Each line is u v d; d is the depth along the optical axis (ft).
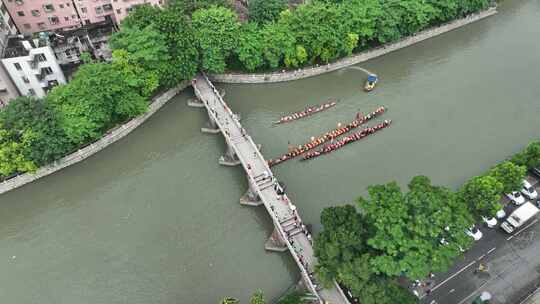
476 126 294.46
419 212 168.96
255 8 324.19
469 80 334.85
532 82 331.57
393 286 168.25
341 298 196.24
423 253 160.97
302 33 310.65
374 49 351.25
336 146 278.05
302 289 206.80
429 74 341.62
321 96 321.73
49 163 259.80
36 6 314.55
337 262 176.04
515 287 203.82
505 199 241.96
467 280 206.90
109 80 262.26
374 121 298.56
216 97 306.76
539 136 286.46
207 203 251.19
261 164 256.52
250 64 313.73
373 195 177.47
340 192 253.24
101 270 221.05
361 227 177.37
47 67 287.28
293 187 256.73
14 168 248.73
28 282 217.36
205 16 302.66
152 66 286.05
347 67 345.72
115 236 236.43
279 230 223.71
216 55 304.50
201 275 217.97
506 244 221.46
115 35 287.89
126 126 287.07
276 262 223.51
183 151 282.36
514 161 248.32
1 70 266.98
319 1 335.88
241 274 218.38
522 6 424.05
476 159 271.08
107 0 326.65
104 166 274.36
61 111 253.24
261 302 186.29
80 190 262.88
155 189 260.42
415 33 368.68
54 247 233.35
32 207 257.96
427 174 262.47
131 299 209.26
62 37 308.19
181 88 320.29
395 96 320.29
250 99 319.06
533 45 371.15
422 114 304.71
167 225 240.53
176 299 208.95
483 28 393.91
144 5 298.76
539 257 215.72
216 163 274.57
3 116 247.29
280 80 328.49
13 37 291.38
